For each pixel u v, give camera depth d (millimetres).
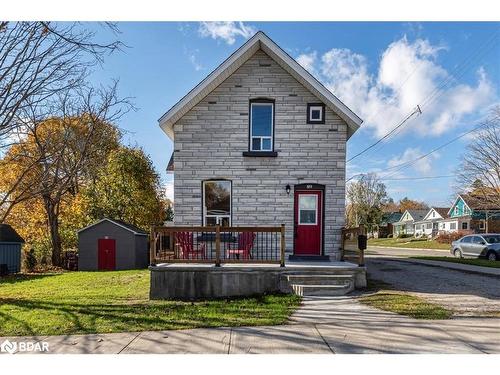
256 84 13219
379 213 60094
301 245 12953
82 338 6371
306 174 13047
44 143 12578
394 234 71062
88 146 15117
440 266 15766
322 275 10391
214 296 10336
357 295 9750
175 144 13055
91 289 12898
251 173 13062
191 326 6953
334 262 12141
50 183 13953
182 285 10391
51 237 28125
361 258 10695
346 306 8516
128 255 23375
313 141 13109
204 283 10398
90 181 29000
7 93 9555
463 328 6676
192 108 13164
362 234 10742
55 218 27516
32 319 7734
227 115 13141
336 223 12930
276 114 13156
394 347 5742
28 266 26375
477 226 47250
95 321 7430
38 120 11602
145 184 31203
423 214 69688
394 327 6770
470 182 39281
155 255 10617
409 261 18516
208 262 10547
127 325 7078
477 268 14922
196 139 13086
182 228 10664
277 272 10477
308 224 13031
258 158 13086
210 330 6699
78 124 15734
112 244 23516
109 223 23656
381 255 27328
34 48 9531
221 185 13109
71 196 30297
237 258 12141
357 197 60781
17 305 9461
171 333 6559
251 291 10406
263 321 7203
